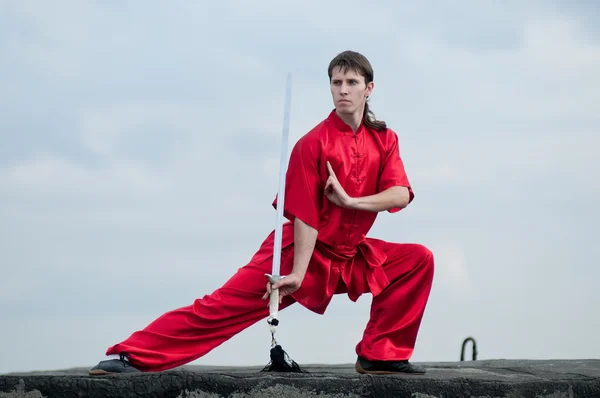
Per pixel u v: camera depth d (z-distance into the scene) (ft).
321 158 22.58
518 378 22.82
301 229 22.48
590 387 22.71
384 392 21.43
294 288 22.24
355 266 23.40
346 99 22.49
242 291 22.68
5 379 20.22
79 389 20.31
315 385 21.07
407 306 23.17
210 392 20.66
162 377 20.65
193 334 22.48
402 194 22.90
